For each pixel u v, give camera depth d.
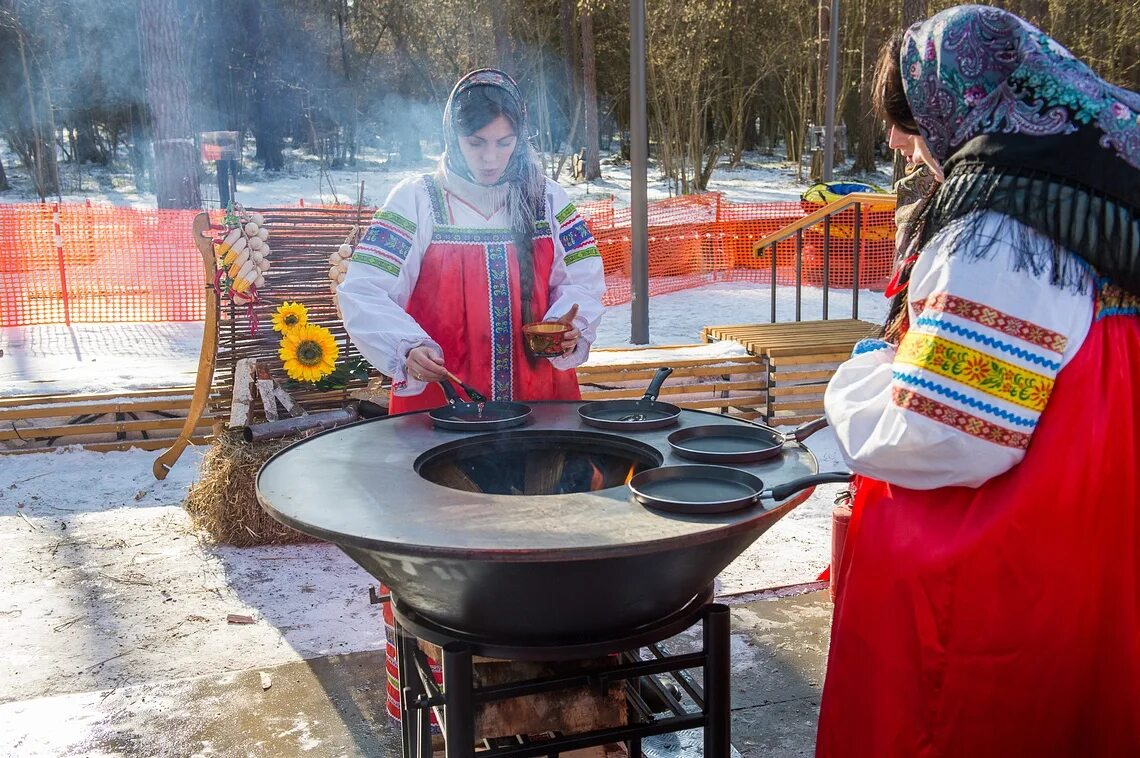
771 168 32.22
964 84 1.51
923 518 1.57
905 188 7.23
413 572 1.64
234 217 4.79
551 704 1.99
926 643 1.54
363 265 2.62
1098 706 1.53
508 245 2.73
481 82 2.60
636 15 8.73
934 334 1.45
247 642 3.43
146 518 4.72
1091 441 1.45
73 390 5.95
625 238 14.10
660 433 2.20
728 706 1.90
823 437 5.95
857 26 28.89
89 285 11.73
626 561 1.58
